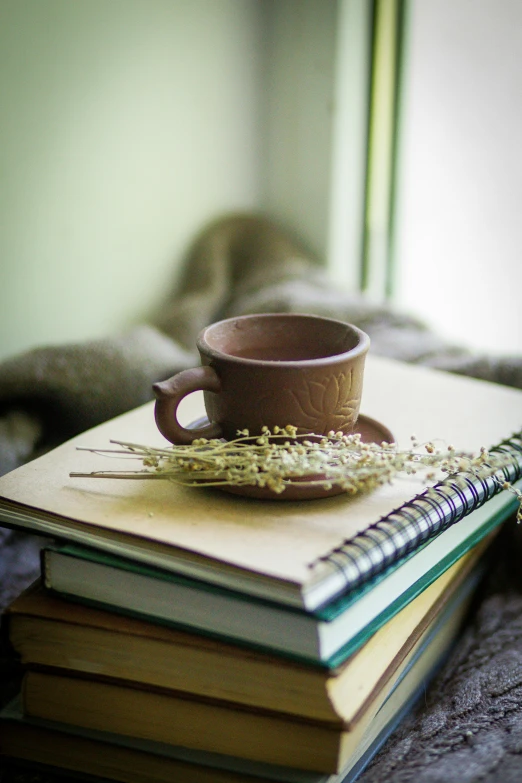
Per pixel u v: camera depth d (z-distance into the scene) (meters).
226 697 0.47
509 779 0.44
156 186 0.99
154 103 0.95
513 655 0.56
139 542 0.46
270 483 0.47
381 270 1.17
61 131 0.85
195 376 0.49
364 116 1.11
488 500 0.53
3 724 0.51
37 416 0.76
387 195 1.13
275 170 1.14
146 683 0.48
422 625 0.53
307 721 0.46
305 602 0.43
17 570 0.64
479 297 1.07
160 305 1.04
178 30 0.95
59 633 0.49
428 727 0.52
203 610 0.47
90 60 0.86
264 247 1.06
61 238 0.89
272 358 0.54
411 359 0.83
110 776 0.50
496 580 0.65
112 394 0.77
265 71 1.09
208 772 0.48
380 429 0.56
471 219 1.05
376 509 0.49
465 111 1.01
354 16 1.04
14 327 0.87
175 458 0.50
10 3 0.78
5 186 0.82
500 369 0.78
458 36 0.99
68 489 0.50
